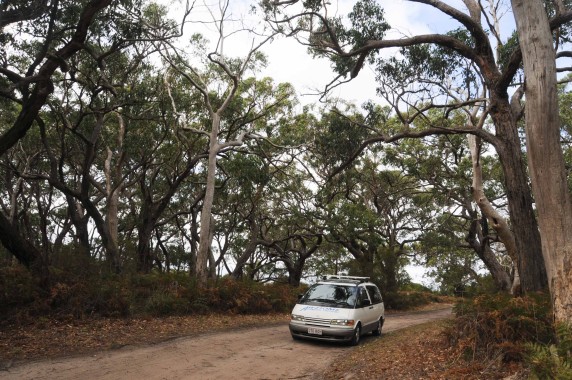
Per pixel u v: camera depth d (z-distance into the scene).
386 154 27.81
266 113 27.94
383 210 33.97
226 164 27.28
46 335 11.47
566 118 22.73
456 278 35.38
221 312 18.38
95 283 14.98
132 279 17.55
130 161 31.31
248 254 31.69
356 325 13.11
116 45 15.85
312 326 12.92
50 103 21.06
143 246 26.09
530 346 6.25
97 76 19.98
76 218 24.55
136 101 20.03
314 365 10.33
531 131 7.55
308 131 28.33
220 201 33.53
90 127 23.45
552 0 12.91
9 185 29.08
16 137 13.98
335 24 14.84
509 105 12.85
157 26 18.73
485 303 9.60
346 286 14.36
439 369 8.62
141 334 12.53
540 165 7.42
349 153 18.00
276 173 31.95
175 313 16.50
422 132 14.11
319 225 31.55
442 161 26.84
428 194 30.09
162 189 32.25
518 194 11.96
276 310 20.89
